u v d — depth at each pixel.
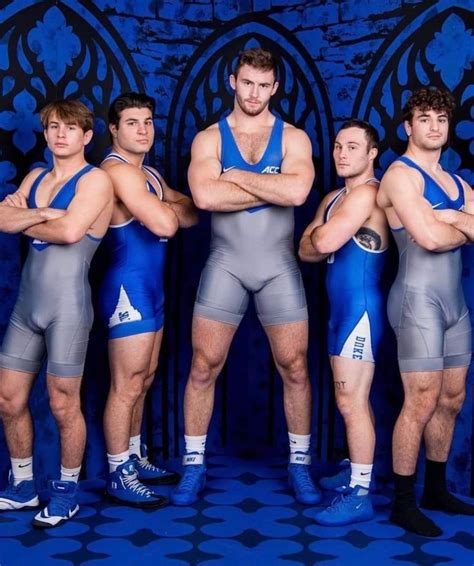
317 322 3.90
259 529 3.10
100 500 3.41
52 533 3.04
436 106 2.96
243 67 3.26
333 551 2.89
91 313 3.15
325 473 3.76
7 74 3.33
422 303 3.02
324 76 3.78
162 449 3.97
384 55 3.58
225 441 4.19
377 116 3.62
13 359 3.14
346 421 3.20
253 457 4.03
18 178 3.38
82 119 3.06
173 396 3.99
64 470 3.18
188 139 3.90
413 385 3.05
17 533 3.04
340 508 3.14
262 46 3.97
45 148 3.44
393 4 3.53
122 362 3.31
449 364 3.16
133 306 3.30
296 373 3.42
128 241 3.31
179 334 3.98
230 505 3.36
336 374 3.21
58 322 3.06
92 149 3.58
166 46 3.78
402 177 2.93
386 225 3.20
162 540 2.99
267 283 3.35
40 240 3.01
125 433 3.35
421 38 3.46
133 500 3.32
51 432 3.55
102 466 3.72
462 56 3.33
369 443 3.18
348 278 3.20
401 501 3.12
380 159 3.62
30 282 3.10
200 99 3.91
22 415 3.21
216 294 3.35
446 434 3.23
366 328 3.17
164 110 3.80
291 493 3.51
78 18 3.50
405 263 3.06
